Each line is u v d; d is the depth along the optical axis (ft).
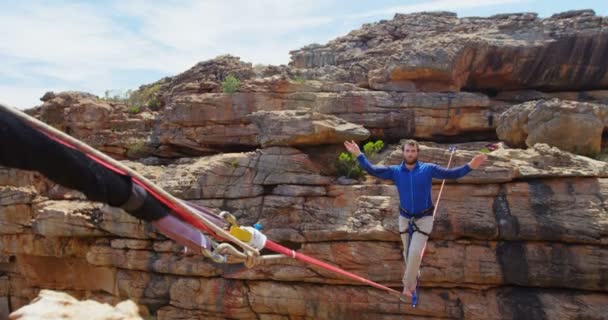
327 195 79.61
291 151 82.79
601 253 65.31
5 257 116.78
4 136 6.16
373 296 73.72
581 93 108.37
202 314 82.89
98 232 91.76
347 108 101.45
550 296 67.21
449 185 72.08
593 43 104.37
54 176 6.70
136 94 148.05
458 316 69.92
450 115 100.53
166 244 86.48
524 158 70.64
